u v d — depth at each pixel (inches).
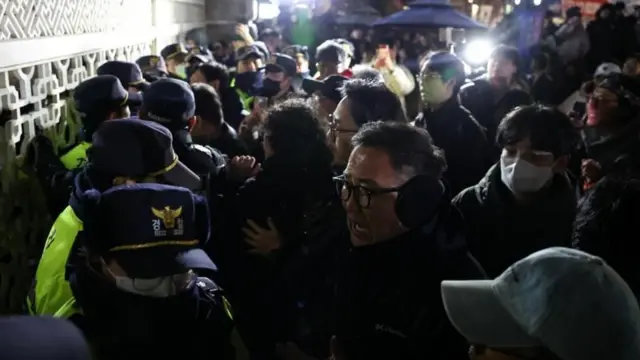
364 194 78.8
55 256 89.9
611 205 96.0
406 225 78.3
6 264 134.2
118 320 71.7
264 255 112.4
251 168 128.6
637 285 92.9
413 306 77.6
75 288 74.6
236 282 115.4
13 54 133.1
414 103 311.0
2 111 135.3
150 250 71.5
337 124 126.6
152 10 347.3
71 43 177.6
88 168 97.4
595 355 53.4
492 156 171.6
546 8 514.6
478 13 581.6
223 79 223.1
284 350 114.0
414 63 440.8
